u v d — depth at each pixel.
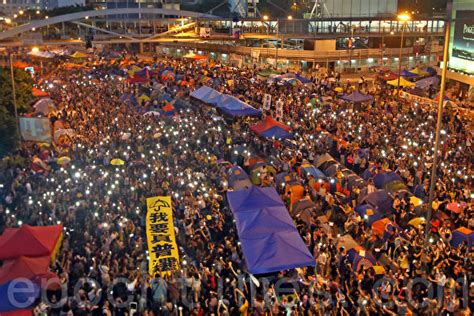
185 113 41.22
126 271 19.28
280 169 29.97
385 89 55.75
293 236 19.12
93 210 24.34
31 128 31.34
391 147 32.72
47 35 114.75
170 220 21.98
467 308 16.72
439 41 96.31
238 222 20.03
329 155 31.47
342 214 24.70
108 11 93.44
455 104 45.12
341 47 91.62
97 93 49.62
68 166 30.05
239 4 136.50
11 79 35.09
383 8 113.19
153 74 57.91
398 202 24.17
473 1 51.88
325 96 51.41
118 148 32.78
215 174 29.03
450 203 23.88
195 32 96.94
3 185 27.98
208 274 18.81
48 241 19.16
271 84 54.50
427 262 19.95
